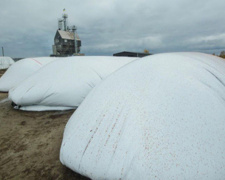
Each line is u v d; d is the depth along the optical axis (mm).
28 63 6090
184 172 921
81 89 3320
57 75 3385
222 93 1427
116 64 4398
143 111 1197
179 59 1846
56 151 1978
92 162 1144
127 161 1015
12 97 3385
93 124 1323
